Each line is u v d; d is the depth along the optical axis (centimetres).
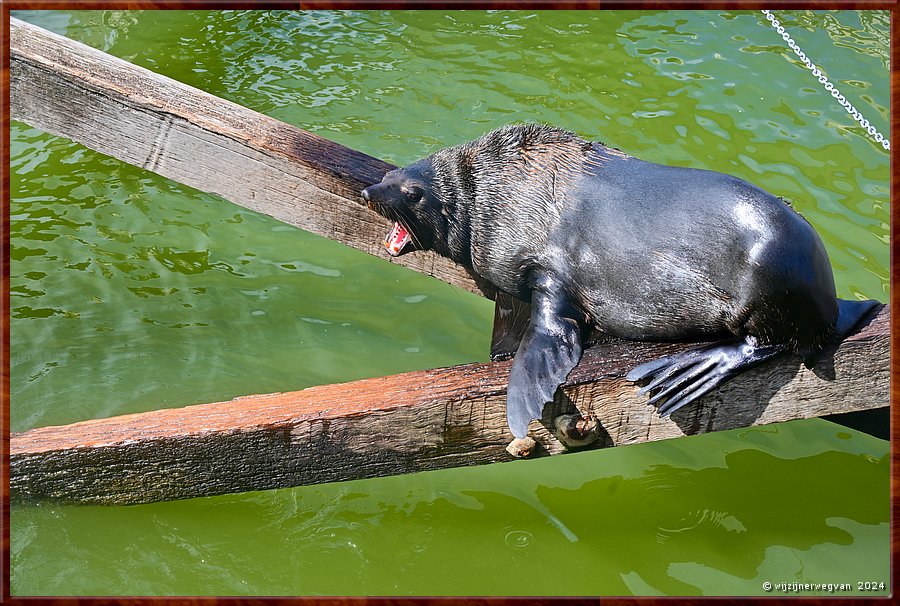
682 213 901
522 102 1717
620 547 957
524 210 977
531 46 1888
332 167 1088
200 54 1897
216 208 1533
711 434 1120
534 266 981
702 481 1045
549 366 888
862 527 985
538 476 1045
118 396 1156
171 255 1416
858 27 1875
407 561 936
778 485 1042
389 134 1645
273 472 893
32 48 1173
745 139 1588
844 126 1603
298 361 1229
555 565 934
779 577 921
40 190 1540
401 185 1004
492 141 1005
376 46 1912
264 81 1805
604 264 937
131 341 1246
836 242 1367
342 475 902
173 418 880
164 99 1145
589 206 947
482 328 1305
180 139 1146
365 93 1761
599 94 1725
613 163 967
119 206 1518
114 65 1172
